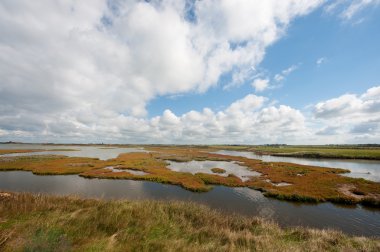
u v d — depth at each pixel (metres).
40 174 33.44
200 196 22.66
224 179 30.45
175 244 7.07
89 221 8.88
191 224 10.10
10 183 27.19
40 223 8.20
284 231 11.25
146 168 40.06
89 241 6.88
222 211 17.92
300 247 8.31
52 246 5.93
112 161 51.22
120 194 22.81
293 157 76.69
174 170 41.31
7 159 51.59
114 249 6.39
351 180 30.39
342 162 59.50
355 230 14.93
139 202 13.12
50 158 56.25
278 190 24.44
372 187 26.16
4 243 6.25
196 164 51.72
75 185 26.55
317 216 17.39
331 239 9.80
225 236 8.73
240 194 23.72
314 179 31.41
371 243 9.56
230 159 64.12
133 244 6.87
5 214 9.48
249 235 8.89
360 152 81.19
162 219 10.10
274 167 44.84
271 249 7.49
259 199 21.83
